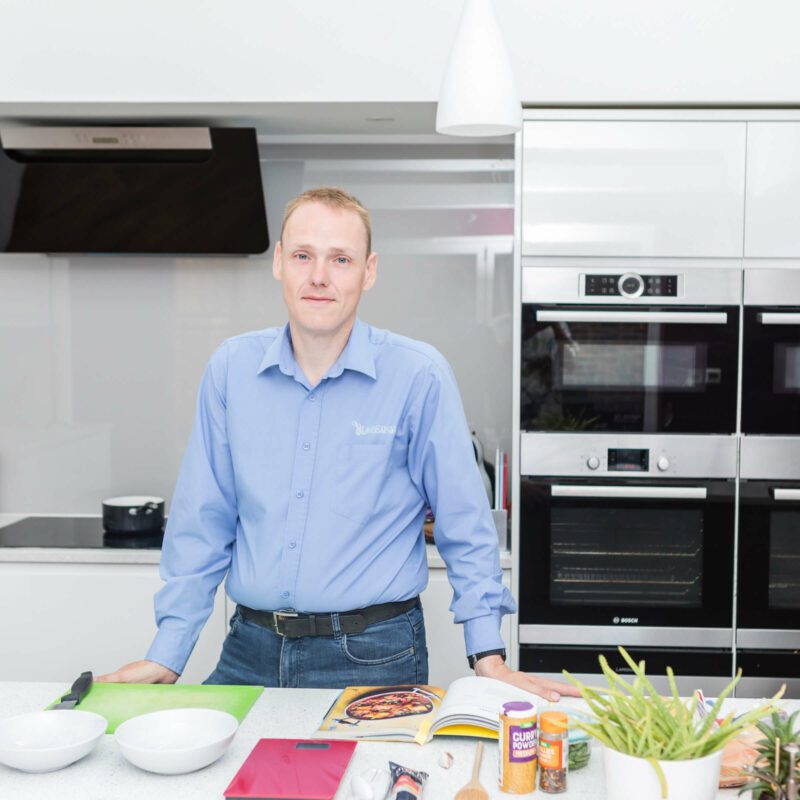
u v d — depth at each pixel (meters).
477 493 1.91
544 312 2.87
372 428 1.89
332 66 2.84
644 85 2.82
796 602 2.91
